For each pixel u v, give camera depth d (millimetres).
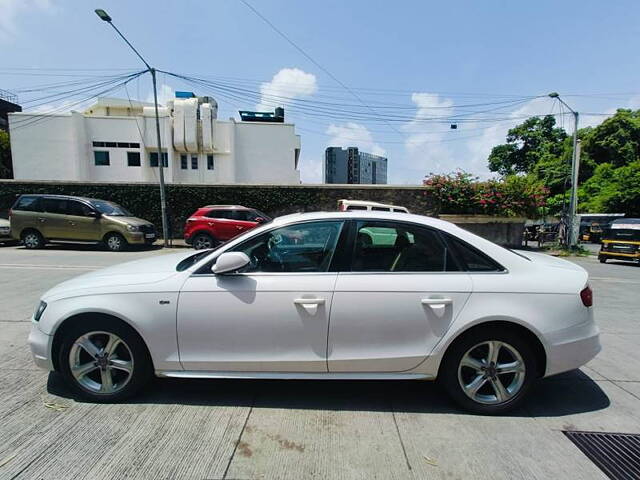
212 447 2301
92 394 2789
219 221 12422
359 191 16516
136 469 2098
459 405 2764
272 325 2668
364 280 2701
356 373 2727
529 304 2666
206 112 29031
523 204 15203
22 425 2494
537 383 3293
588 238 26875
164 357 2721
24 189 15703
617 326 5039
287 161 30719
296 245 2859
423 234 2863
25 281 7074
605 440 2457
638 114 35969
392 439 2418
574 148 16625
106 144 28531
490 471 2135
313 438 2412
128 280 2793
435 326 2666
